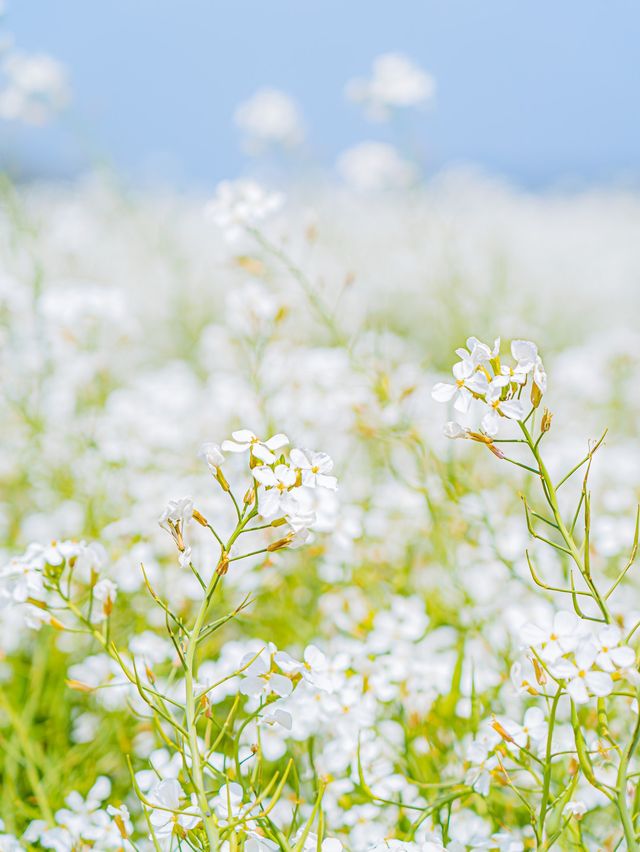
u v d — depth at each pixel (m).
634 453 1.18
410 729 0.74
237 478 0.99
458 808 0.69
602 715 0.61
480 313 1.40
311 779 0.72
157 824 0.61
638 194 3.95
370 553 0.96
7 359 1.23
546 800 0.61
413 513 1.04
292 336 1.15
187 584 0.89
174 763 0.69
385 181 1.92
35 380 1.28
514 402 0.60
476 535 0.91
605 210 3.74
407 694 0.77
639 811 0.61
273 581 0.90
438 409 1.19
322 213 1.81
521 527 0.96
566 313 2.23
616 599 0.85
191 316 1.98
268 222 1.06
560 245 2.98
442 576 0.95
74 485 1.20
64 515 1.12
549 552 0.91
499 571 0.89
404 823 0.69
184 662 0.60
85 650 0.87
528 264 2.53
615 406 1.40
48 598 0.68
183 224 2.63
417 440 0.89
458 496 0.87
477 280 1.69
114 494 1.15
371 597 0.92
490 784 0.68
